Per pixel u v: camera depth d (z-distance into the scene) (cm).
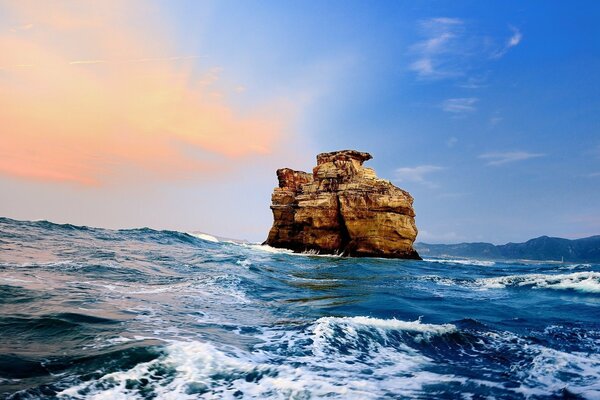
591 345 931
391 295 1617
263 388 563
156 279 1576
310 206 4912
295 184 5841
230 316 1059
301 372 643
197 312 1070
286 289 1681
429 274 2883
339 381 612
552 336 1009
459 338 930
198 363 638
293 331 923
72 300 1019
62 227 3662
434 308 1364
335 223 4862
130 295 1191
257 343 809
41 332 745
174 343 722
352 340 856
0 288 1060
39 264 1576
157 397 516
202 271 1975
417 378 652
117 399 501
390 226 4641
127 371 585
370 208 4656
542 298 1678
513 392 599
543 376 679
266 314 1127
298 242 5141
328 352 771
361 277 2386
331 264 3250
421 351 822
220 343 776
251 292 1507
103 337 739
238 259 2666
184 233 4966
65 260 1762
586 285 1941
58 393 500
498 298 1681
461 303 1502
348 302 1409
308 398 532
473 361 766
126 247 2825
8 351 632
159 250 2905
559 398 579
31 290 1078
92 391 515
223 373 608
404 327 980
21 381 525
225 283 1631
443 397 571
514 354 822
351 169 5056
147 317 939
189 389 546
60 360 612
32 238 2575
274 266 2741
